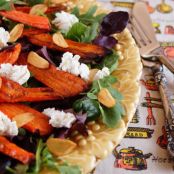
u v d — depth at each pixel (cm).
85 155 51
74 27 64
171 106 69
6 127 51
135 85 59
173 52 81
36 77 58
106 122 54
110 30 66
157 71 75
